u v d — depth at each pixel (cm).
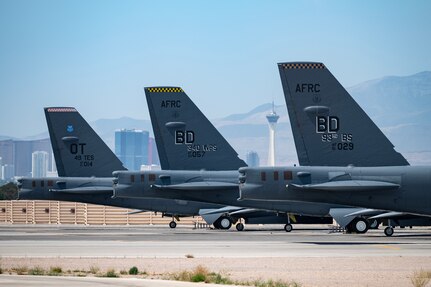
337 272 14338
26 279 13162
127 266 15475
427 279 13275
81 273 14275
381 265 15375
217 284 12638
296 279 13400
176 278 13388
